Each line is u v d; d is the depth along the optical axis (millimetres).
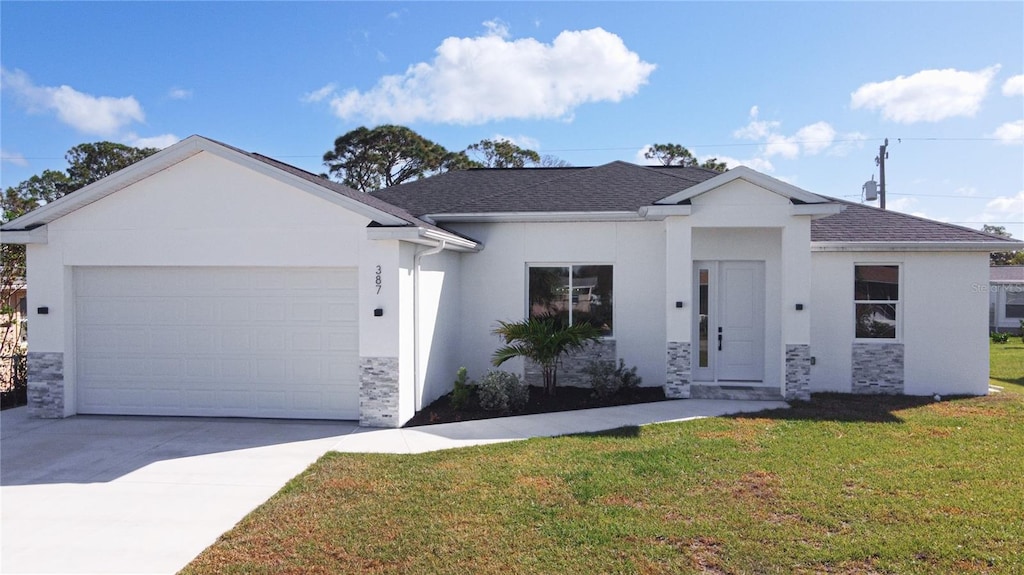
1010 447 7926
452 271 12602
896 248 11977
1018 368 17859
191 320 10156
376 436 8797
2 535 5320
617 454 7637
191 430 9195
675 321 11422
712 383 12367
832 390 12438
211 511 5871
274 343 10039
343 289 9883
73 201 9742
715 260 12453
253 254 9711
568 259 12797
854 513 5621
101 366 10289
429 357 11086
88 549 5023
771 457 7457
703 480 6586
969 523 5375
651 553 4836
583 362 12781
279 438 8703
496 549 4941
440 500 6055
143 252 9883
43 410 10055
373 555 4859
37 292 10078
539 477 6746
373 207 9500
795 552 4824
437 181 16359
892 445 8023
